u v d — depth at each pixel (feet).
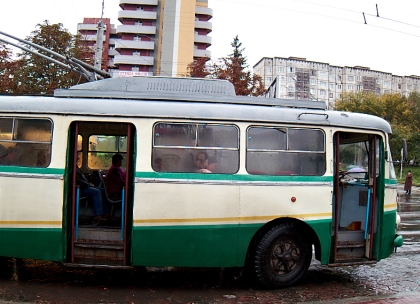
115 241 19.86
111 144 25.14
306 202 20.08
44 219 18.99
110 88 22.21
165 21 197.77
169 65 197.16
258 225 19.52
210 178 19.26
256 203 19.54
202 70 95.66
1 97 19.88
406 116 200.34
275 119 20.10
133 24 211.61
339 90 320.09
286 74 305.32
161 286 20.12
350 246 21.38
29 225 19.04
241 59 98.63
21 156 19.35
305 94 305.73
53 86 78.89
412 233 37.42
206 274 22.52
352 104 202.08
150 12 208.64
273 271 20.07
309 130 20.54
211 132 19.62
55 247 19.03
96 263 19.31
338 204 22.97
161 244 18.92
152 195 18.97
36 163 19.26
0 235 19.08
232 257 19.31
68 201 19.38
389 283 21.76
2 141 19.43
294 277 20.47
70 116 19.40
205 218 19.10
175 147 19.34
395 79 340.39
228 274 22.56
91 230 20.01
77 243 19.51
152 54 212.23
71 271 22.09
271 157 19.98
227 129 19.74
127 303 17.54
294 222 20.39
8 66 80.84
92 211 22.41
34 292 18.52
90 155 25.02
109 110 19.38
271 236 19.81
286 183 19.89
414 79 344.49
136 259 18.94
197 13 218.59
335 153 21.17
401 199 76.54
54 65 81.92
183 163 19.30
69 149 19.43
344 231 21.81
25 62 81.82
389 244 21.93
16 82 79.66
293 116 20.35
